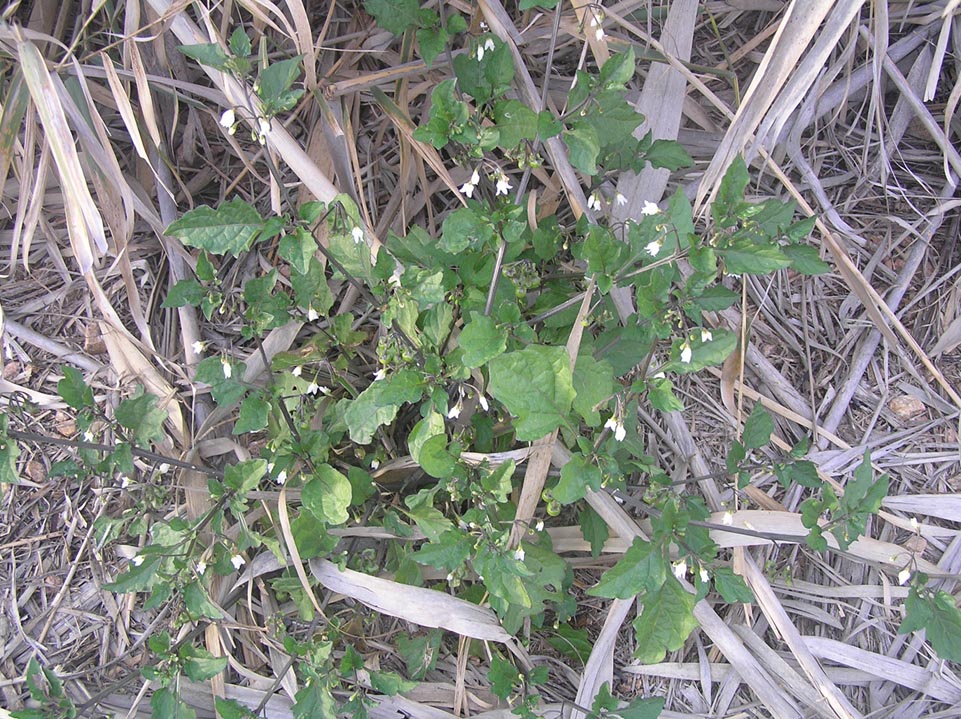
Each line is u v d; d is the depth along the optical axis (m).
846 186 0.72
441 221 0.71
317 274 0.54
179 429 0.64
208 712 0.62
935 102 0.71
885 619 0.64
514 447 0.63
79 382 0.52
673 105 0.66
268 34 0.70
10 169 0.66
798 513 0.61
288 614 0.64
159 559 0.53
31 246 0.68
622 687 0.65
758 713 0.63
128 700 0.62
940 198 0.70
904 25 0.71
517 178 0.71
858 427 0.68
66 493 0.65
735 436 0.68
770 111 0.59
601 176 0.60
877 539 0.66
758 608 0.65
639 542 0.46
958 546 0.64
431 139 0.46
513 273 0.56
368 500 0.63
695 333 0.46
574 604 0.60
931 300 0.70
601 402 0.52
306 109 0.70
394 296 0.49
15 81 0.57
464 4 0.65
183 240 0.45
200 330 0.67
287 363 0.60
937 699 0.62
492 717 0.60
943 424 0.68
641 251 0.49
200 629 0.58
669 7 0.67
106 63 0.55
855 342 0.70
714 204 0.45
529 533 0.59
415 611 0.57
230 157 0.71
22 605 0.63
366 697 0.54
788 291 0.71
